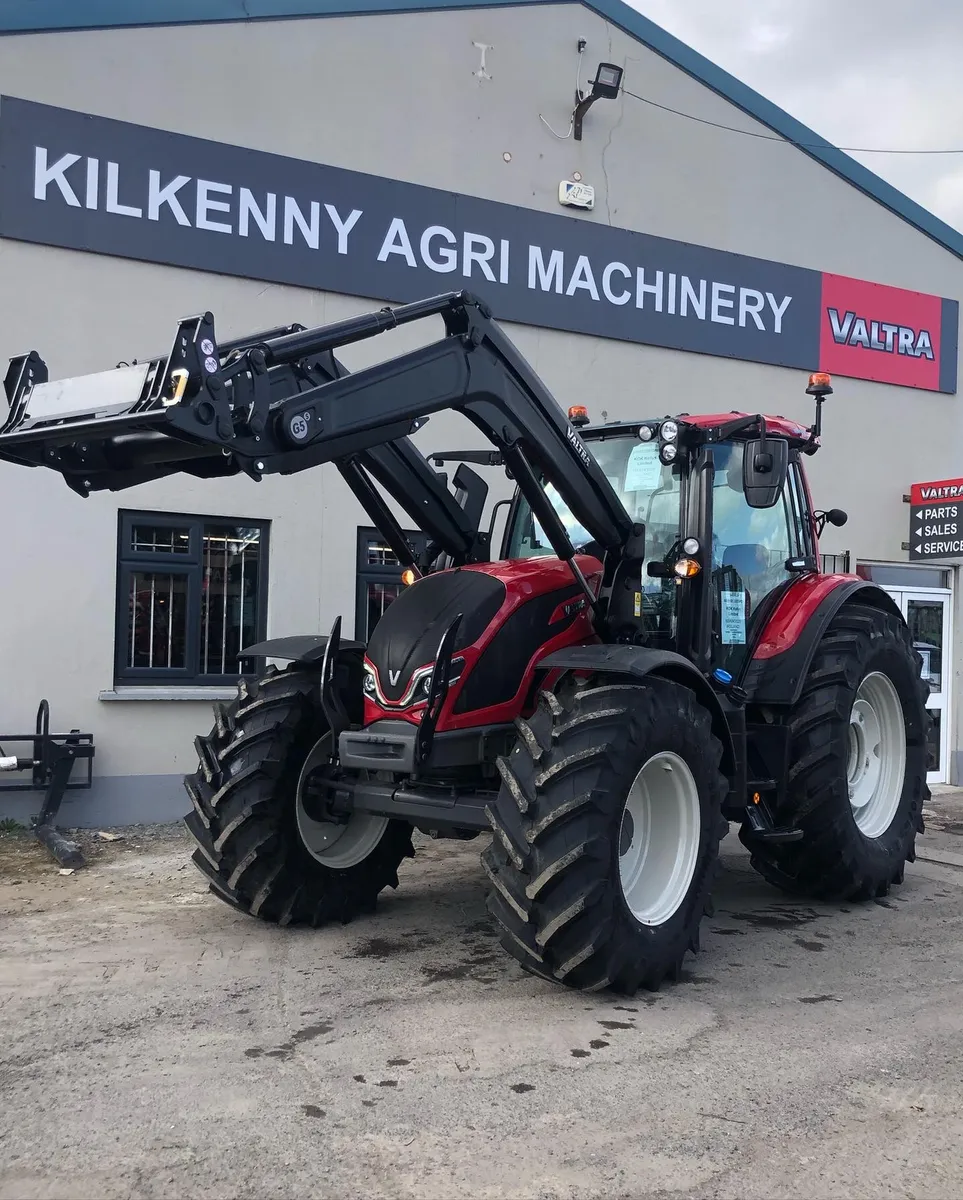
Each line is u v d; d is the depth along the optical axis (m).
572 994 3.86
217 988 3.87
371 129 7.61
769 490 4.38
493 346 4.09
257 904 4.54
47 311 6.63
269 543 7.34
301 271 7.37
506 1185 2.51
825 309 9.77
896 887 5.76
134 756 6.86
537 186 8.30
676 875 4.07
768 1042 3.42
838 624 5.47
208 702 7.07
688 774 4.06
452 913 4.96
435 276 7.87
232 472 3.54
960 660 10.15
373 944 4.45
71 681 6.71
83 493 3.77
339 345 3.60
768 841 4.91
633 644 4.54
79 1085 3.02
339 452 3.70
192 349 3.07
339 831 4.80
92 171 6.70
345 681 4.64
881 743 5.80
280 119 7.29
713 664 4.94
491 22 8.08
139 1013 3.60
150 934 4.56
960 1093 3.06
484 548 5.07
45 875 5.61
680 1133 2.78
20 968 4.09
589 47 8.52
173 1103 2.91
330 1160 2.61
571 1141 2.72
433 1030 3.47
